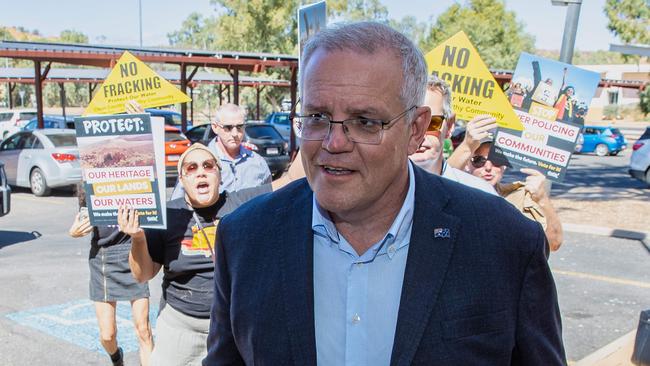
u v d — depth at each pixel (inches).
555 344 55.7
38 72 693.3
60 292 236.7
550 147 125.3
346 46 51.8
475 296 52.6
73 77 1110.4
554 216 123.6
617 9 1126.4
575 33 198.8
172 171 545.6
